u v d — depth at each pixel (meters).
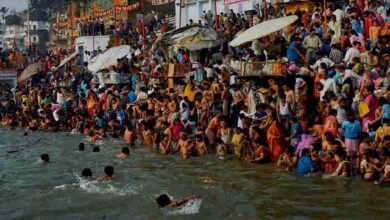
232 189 13.65
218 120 19.94
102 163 18.19
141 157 19.25
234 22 29.11
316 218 11.02
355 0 22.59
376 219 10.81
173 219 11.16
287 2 25.56
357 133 15.26
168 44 25.62
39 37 111.50
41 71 44.12
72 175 16.03
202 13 35.66
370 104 15.70
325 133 15.35
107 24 50.84
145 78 28.34
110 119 25.95
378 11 20.95
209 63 24.72
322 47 19.56
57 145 23.34
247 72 20.36
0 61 48.75
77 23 54.22
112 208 12.08
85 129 26.95
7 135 28.30
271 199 12.55
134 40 38.53
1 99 39.34
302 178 14.66
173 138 20.14
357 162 14.84
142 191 13.56
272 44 21.33
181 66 26.11
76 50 46.19
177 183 14.50
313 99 18.48
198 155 19.03
